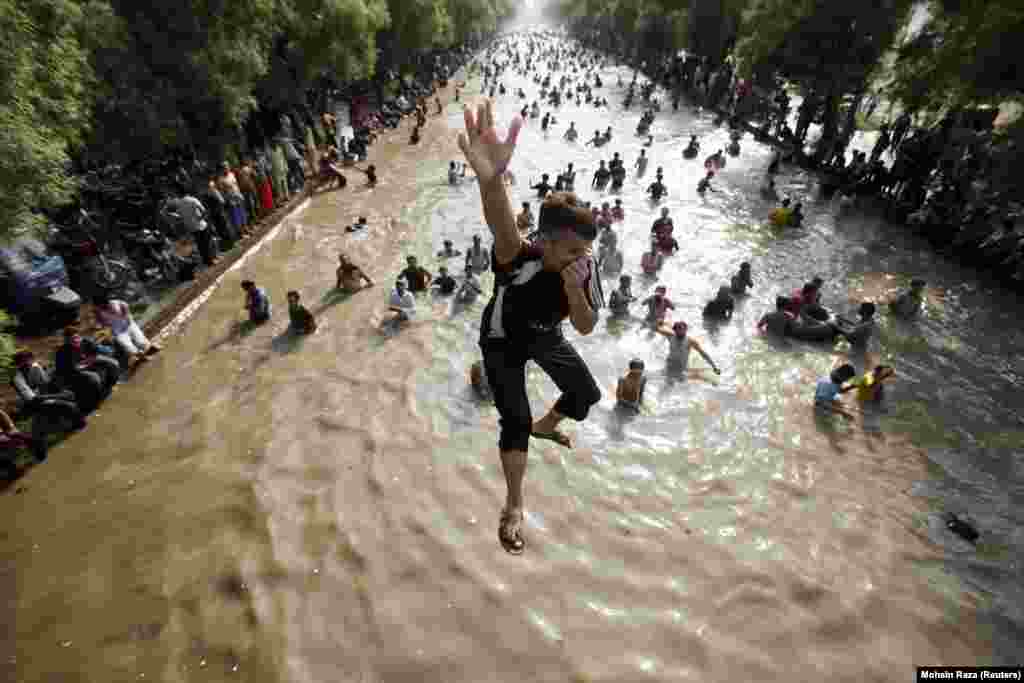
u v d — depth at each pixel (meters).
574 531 8.76
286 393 11.68
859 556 8.46
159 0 14.85
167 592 7.76
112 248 14.34
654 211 21.80
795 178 25.95
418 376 12.24
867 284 16.83
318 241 18.84
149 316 13.40
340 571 8.05
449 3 55.34
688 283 16.50
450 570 8.09
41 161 7.81
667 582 8.00
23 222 7.92
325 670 6.87
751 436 10.83
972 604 7.80
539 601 7.70
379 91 38.94
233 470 9.73
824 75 27.06
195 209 15.12
